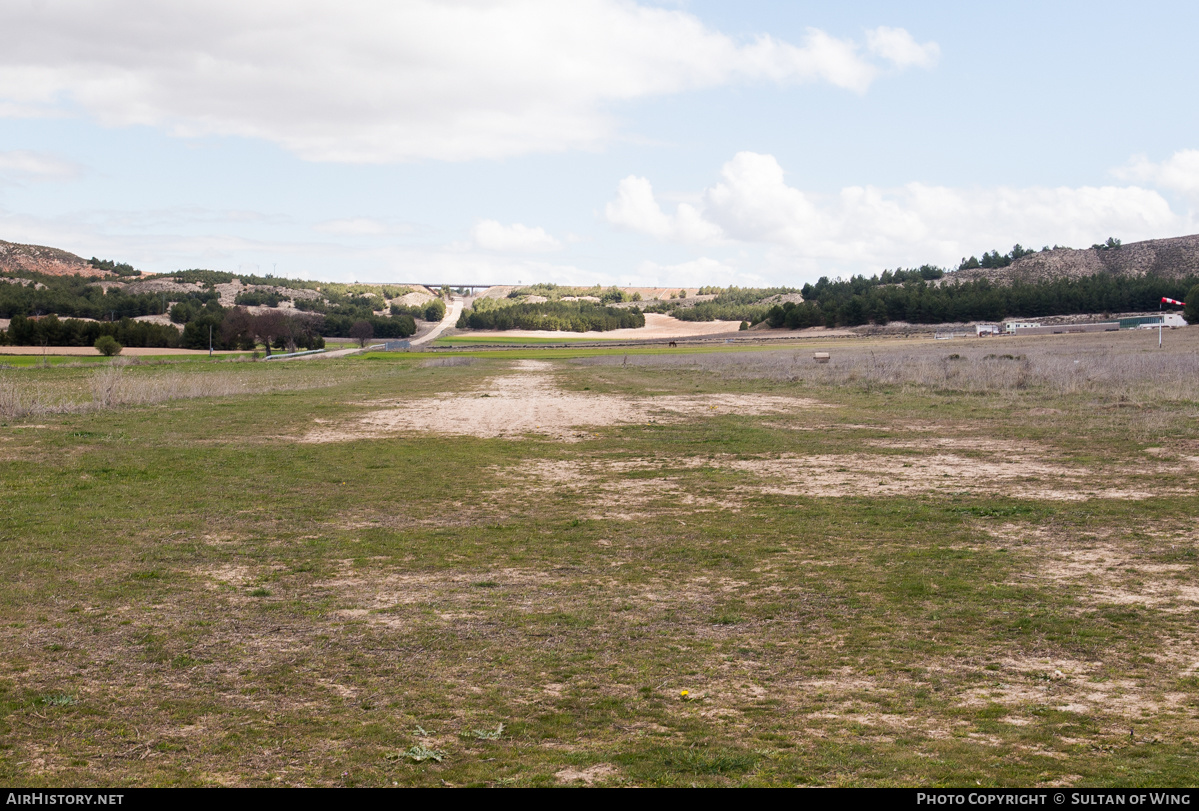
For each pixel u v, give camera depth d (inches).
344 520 522.0
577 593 366.9
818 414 1100.5
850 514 521.7
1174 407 957.8
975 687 254.1
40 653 289.3
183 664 279.9
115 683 262.8
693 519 519.8
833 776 195.8
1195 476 597.9
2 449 751.1
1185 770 193.3
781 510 539.8
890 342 4252.0
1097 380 1251.2
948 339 4202.8
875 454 765.9
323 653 291.6
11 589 364.8
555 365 2780.5
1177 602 331.3
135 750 215.2
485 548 450.9
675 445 855.1
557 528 499.5
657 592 366.9
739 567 406.3
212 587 374.9
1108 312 5964.6
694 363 2546.8
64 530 476.1
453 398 1408.7
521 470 717.3
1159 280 6195.9
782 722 231.1
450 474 693.9
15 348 4384.8
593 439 911.0
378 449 825.5
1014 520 489.7
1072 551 418.0
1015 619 317.4
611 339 6240.2
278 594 365.4
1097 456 700.0
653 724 231.5
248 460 741.3
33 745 217.8
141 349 4680.1
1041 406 1048.8
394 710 242.7
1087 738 214.8
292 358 3651.6
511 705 246.1
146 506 548.4
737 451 805.9
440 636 309.4
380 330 6993.1
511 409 1227.2
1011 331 4471.0
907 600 346.0
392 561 424.2
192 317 7017.7
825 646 294.5
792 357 2642.7
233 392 1457.9
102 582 379.2
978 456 733.9
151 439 853.8
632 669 275.4
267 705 246.2
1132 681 255.1
